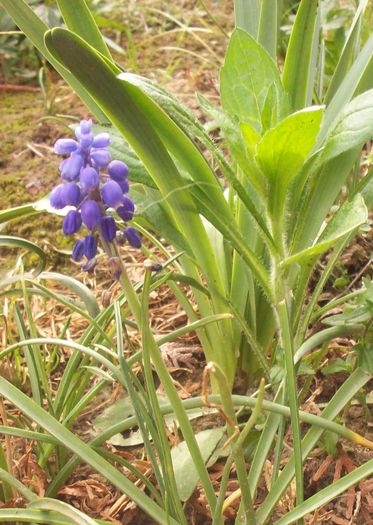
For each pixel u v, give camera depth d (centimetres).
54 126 46
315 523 23
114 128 24
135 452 26
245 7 29
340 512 24
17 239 25
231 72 23
